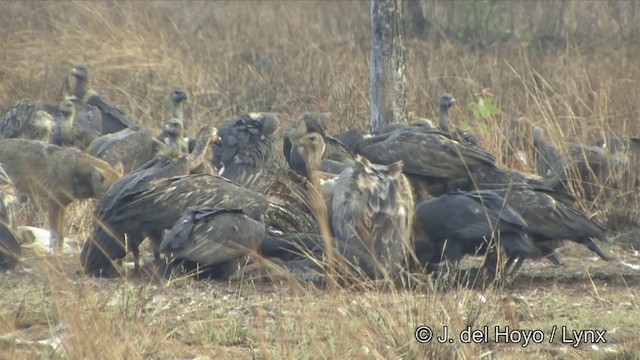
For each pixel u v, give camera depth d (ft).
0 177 104.47
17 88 177.88
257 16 246.27
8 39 206.69
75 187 110.11
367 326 74.54
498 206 93.61
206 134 109.40
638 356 75.10
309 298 83.92
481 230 92.22
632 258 108.27
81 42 201.46
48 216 113.19
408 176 115.55
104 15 218.79
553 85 165.17
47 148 110.22
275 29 230.48
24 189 109.50
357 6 251.60
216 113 167.63
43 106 136.15
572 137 137.49
